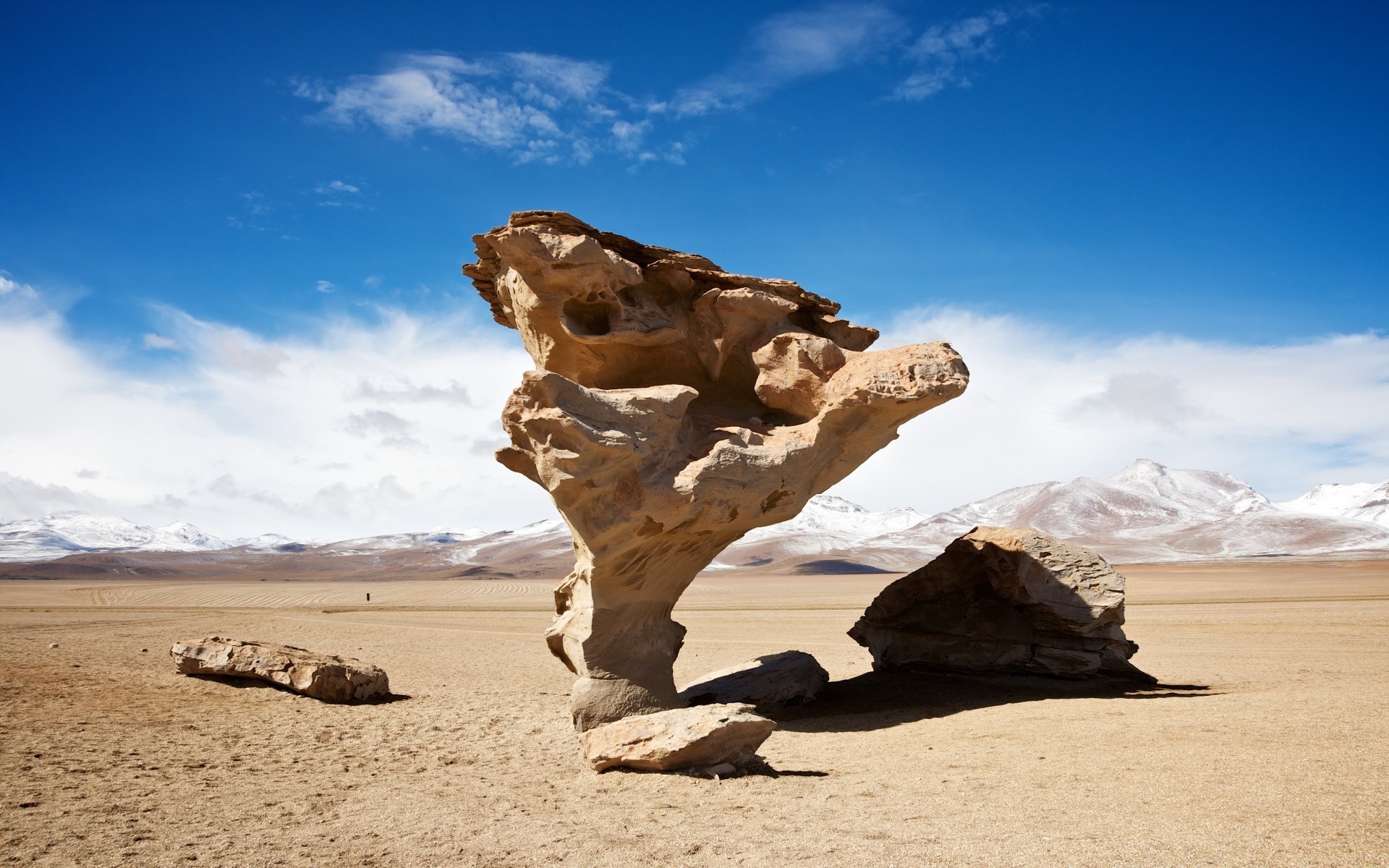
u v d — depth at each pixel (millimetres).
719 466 15328
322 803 10750
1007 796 10172
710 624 44031
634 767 12180
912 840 8508
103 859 8477
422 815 10062
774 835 8867
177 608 59062
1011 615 20453
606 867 8008
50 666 22281
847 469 18094
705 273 17594
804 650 30625
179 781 11859
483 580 153750
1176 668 22000
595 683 15578
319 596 86312
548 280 15695
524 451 14805
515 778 12203
